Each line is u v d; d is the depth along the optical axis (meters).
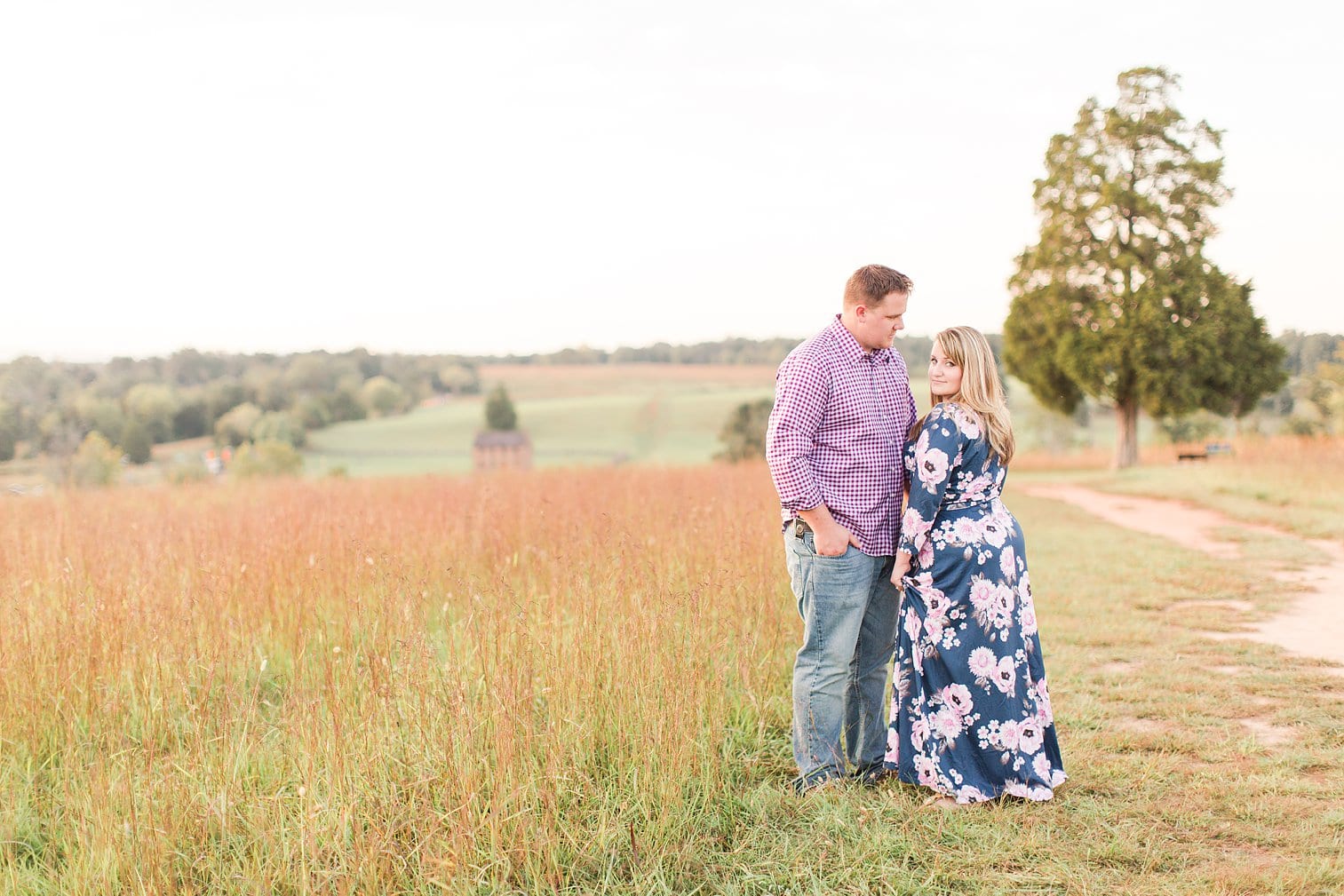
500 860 3.09
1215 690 5.10
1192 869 3.12
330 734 3.48
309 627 5.20
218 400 109.06
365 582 5.68
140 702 4.23
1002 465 3.90
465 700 3.66
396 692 3.72
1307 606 7.34
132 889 2.93
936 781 3.81
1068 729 4.52
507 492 11.11
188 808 3.22
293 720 3.84
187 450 98.44
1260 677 5.35
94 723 4.04
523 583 6.05
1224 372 27.98
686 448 100.38
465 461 96.69
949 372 3.91
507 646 4.07
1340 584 8.22
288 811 3.29
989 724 3.77
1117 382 29.83
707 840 3.39
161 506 10.95
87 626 4.63
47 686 4.24
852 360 3.81
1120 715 4.75
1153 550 10.58
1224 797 3.67
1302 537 11.34
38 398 83.19
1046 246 30.42
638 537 6.21
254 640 4.93
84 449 49.16
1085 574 8.94
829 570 3.83
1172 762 4.05
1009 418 3.89
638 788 3.55
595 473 15.40
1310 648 6.00
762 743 4.25
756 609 5.21
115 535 7.10
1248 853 3.23
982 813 3.62
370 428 116.94
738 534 6.26
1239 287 28.59
